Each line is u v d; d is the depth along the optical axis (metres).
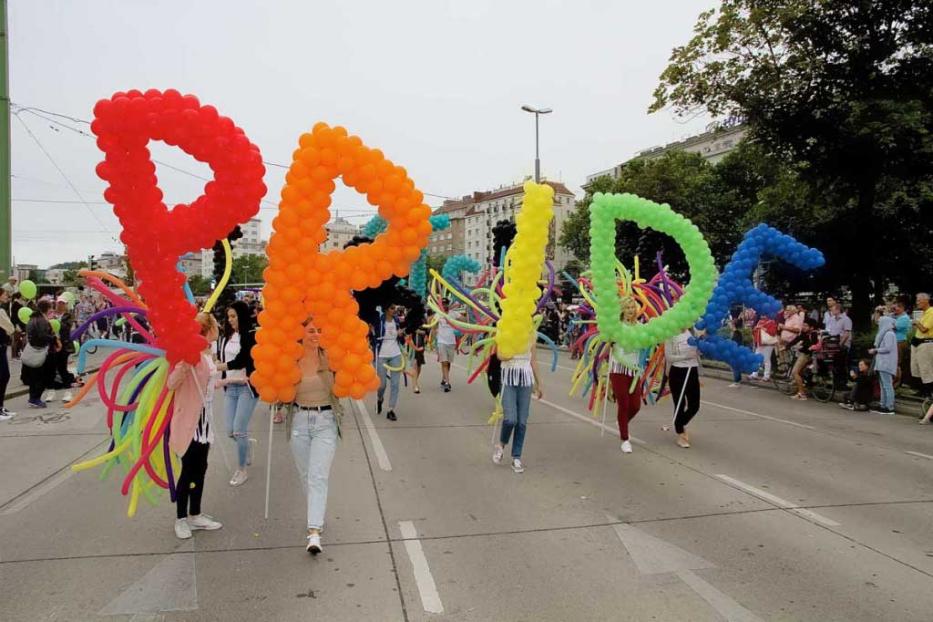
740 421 9.56
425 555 4.38
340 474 6.44
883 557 4.38
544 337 8.59
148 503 5.52
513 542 4.62
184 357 4.51
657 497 5.71
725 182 33.62
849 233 15.54
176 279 4.45
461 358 20.06
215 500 5.60
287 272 4.54
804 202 16.59
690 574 4.09
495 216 93.69
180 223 4.37
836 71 14.44
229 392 6.21
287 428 4.71
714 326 9.31
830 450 7.66
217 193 4.35
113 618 3.50
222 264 7.14
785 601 3.74
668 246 17.75
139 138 4.11
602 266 7.38
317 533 4.34
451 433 8.48
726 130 16.86
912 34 13.82
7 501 5.62
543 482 6.18
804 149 15.57
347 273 4.74
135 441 4.48
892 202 15.05
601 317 7.31
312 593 3.80
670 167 30.88
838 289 17.80
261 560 4.28
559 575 4.07
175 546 4.52
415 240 4.90
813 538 4.73
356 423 9.19
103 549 4.46
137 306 4.87
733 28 14.98
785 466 6.85
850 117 13.37
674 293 9.62
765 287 18.64
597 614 3.58
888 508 5.44
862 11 13.62
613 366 7.49
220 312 6.80
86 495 5.78
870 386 10.73
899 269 16.25
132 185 4.23
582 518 5.14
